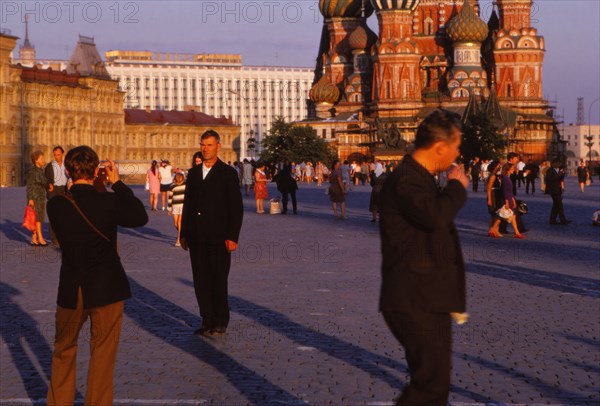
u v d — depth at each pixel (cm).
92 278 1197
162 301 2148
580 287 2369
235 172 1809
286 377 1431
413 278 972
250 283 2456
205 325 1769
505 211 3844
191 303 2119
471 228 4347
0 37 15725
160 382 1405
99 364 1207
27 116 16738
